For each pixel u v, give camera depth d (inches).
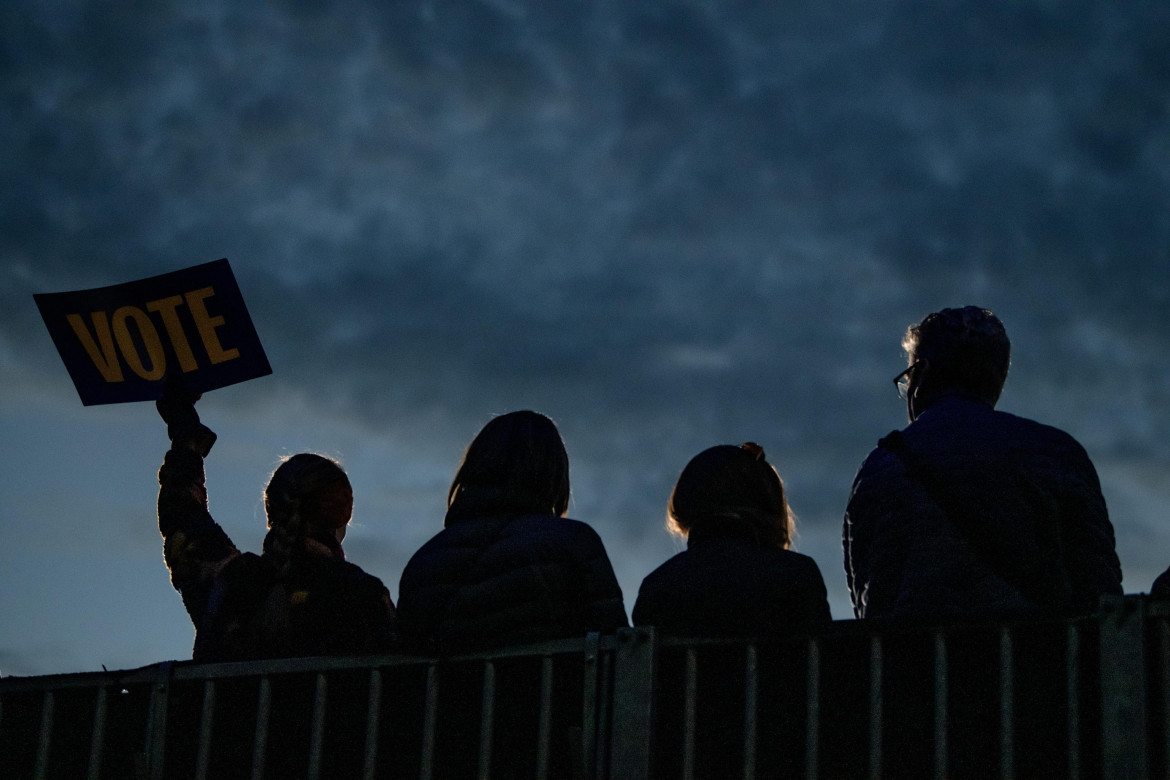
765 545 187.3
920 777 158.2
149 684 197.9
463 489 193.8
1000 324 196.7
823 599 181.3
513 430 194.9
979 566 175.6
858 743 161.3
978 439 180.4
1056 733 154.8
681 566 183.3
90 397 232.8
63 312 235.1
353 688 186.1
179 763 193.2
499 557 185.0
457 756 177.3
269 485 208.7
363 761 181.8
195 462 225.3
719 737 167.9
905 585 177.6
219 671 193.8
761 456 195.5
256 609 201.9
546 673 175.8
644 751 168.7
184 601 214.1
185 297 233.9
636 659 172.4
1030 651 158.1
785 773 163.6
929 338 196.4
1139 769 149.9
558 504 197.0
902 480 182.7
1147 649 154.6
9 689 206.2
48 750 201.8
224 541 218.7
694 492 187.8
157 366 232.7
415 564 190.2
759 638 168.2
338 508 209.3
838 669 164.7
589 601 184.5
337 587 204.5
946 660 160.4
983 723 157.5
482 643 179.9
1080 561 175.6
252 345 231.8
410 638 187.6
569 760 172.4
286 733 188.4
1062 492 176.7
